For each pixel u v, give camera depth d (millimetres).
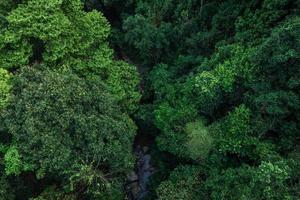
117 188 19844
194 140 19219
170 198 18578
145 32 25047
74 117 18219
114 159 19156
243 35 21812
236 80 19953
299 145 17922
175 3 27781
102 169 19828
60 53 20781
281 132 18609
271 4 21266
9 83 19297
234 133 18781
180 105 21469
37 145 17797
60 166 17594
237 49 20703
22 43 20453
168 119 21031
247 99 19484
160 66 24609
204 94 20172
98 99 19734
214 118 21000
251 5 23109
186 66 24422
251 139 18516
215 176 18219
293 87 17953
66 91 18547
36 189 20359
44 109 17938
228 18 24266
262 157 17828
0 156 18953
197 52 24734
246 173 17094
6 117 18141
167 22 27609
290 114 18484
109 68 22891
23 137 17859
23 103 18156
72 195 19094
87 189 19266
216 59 21422
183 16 26156
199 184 19016
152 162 24078
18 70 20000
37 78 19156
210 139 19234
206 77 20031
